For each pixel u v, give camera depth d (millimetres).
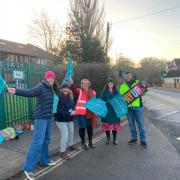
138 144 9133
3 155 7305
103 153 8062
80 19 34406
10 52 35625
